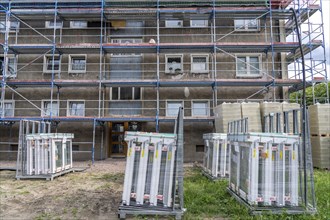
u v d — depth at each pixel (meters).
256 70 17.02
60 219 5.48
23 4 17.08
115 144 17.11
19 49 16.39
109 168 12.73
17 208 6.25
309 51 16.53
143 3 17.38
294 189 5.77
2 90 15.66
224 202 6.41
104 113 16.78
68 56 17.28
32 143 10.12
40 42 17.48
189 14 16.70
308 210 5.57
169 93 16.86
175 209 5.63
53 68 16.09
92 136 16.64
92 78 17.11
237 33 17.22
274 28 17.39
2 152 16.66
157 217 5.43
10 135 16.58
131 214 5.56
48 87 16.95
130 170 5.80
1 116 15.64
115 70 17.25
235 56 17.12
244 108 13.70
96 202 6.72
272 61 15.97
